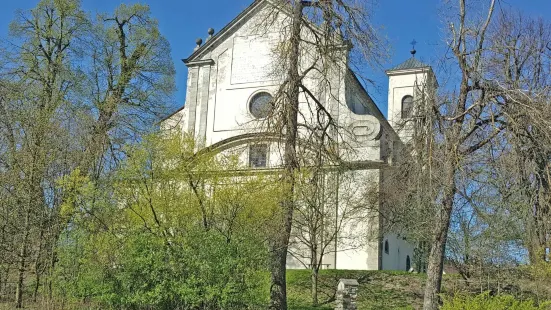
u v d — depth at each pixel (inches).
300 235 1022.4
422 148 715.4
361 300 947.3
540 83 901.2
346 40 750.5
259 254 653.3
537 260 773.9
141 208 680.4
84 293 687.7
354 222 1184.8
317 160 771.4
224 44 1429.6
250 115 1333.7
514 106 673.6
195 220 679.1
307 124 788.0
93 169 911.7
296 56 754.2
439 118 706.2
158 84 1248.2
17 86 1021.8
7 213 858.1
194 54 1443.2
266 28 814.5
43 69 1103.6
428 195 699.4
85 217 717.9
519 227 861.8
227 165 703.7
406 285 1031.0
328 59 755.4
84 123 988.6
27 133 880.3
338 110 1286.9
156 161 692.1
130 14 1248.8
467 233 919.7
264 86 1369.3
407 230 1087.6
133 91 1219.2
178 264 644.7
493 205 836.0
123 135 1103.0
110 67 1210.0
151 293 633.6
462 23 730.8
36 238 843.4
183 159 692.1
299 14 759.7
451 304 528.4
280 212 691.4
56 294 747.4
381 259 1264.8
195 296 618.5
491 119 677.3
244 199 676.1
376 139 1248.2
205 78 1424.7
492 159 714.8
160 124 1076.5
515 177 743.7
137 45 1234.0
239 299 625.3
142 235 658.2
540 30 944.9
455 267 999.0
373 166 1193.4
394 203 1104.8
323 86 790.5
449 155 687.7
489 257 917.8
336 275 1096.2
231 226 666.8
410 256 1632.6
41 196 842.8
